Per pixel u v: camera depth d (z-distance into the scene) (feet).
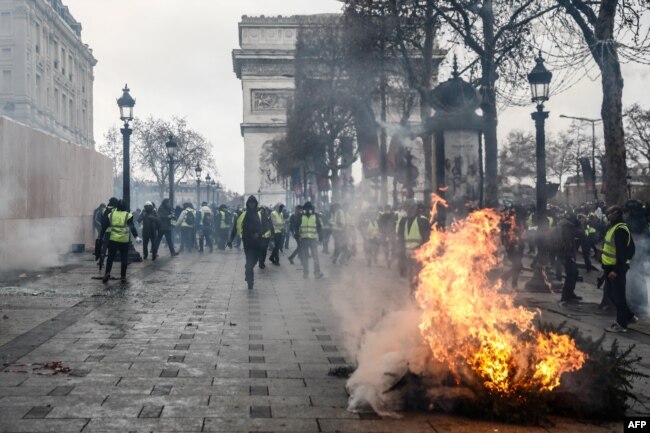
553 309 43.93
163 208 94.43
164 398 21.39
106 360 26.73
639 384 23.99
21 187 66.23
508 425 19.13
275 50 277.23
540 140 55.62
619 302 35.78
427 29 89.71
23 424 18.60
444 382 20.15
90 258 81.30
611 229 36.70
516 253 55.77
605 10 51.06
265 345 30.27
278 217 82.28
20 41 241.76
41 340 30.63
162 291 50.85
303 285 56.65
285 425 18.88
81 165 92.73
